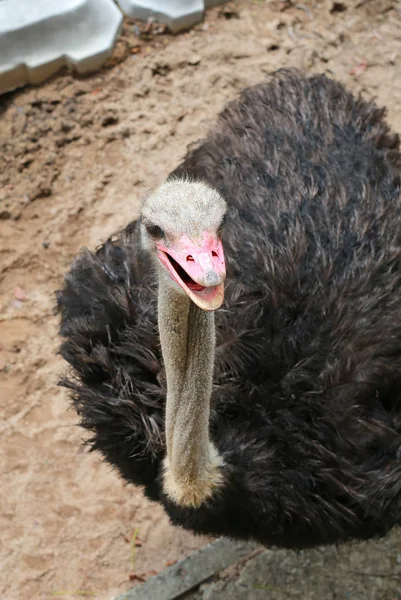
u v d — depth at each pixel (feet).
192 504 11.51
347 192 13.39
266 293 12.57
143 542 15.72
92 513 15.94
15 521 15.84
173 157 20.11
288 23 22.33
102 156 20.08
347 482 11.89
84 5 20.97
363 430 12.05
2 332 17.72
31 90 20.93
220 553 15.16
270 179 13.69
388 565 15.03
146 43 21.74
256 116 15.23
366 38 22.20
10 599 15.12
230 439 11.94
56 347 17.58
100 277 13.43
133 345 12.62
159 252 8.96
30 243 18.80
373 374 12.21
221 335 12.29
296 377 12.09
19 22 20.57
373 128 15.17
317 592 14.82
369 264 12.71
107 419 12.66
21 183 19.57
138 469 12.93
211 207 8.63
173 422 10.66
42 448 16.55
